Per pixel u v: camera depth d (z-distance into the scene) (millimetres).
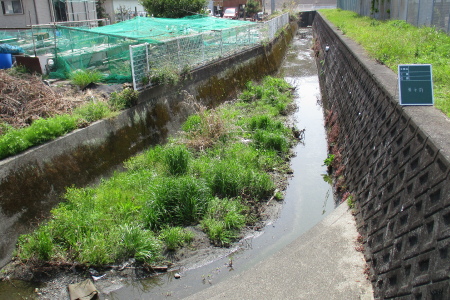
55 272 5656
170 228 6734
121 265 5895
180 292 5410
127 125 8836
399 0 16547
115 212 6707
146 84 9789
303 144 11078
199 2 19625
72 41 11445
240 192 7980
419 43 10172
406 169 4633
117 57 10773
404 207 4344
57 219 6227
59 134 7109
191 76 11906
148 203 6887
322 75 19219
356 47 12461
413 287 3602
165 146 9500
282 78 20031
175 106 10930
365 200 5926
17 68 10172
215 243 6570
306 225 7109
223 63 14734
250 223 7223
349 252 5207
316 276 4773
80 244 5934
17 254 5766
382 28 14953
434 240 3490
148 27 13922
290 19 39781
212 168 8211
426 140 4293
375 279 4492
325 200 7984
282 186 8578
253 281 4805
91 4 22125
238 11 41125
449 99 5777
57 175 6766
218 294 4641
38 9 18453
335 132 10570
